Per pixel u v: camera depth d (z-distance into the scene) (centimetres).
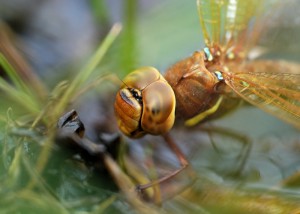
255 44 20
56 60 20
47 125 17
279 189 18
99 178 17
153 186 18
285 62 20
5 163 17
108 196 17
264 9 20
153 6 21
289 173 19
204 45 19
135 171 18
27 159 17
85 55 20
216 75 18
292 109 18
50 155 17
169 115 17
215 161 19
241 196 18
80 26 20
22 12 20
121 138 18
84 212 17
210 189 18
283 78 18
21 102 18
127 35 20
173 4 20
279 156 19
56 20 20
